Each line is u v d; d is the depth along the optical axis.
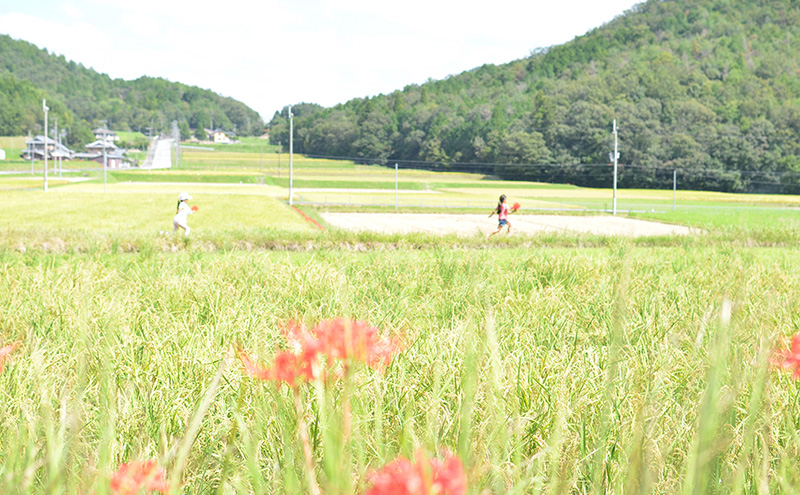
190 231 17.50
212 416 2.71
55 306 5.59
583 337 4.85
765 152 118.94
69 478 1.70
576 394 2.97
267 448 2.29
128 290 6.45
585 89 147.25
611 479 2.12
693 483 1.42
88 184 87.56
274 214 36.12
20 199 48.25
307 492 1.59
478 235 18.28
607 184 129.12
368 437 2.24
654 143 125.62
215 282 7.22
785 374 2.94
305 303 5.99
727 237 19.34
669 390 2.93
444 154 158.88
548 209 54.69
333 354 1.47
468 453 1.71
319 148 194.25
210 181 115.62
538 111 140.12
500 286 7.37
